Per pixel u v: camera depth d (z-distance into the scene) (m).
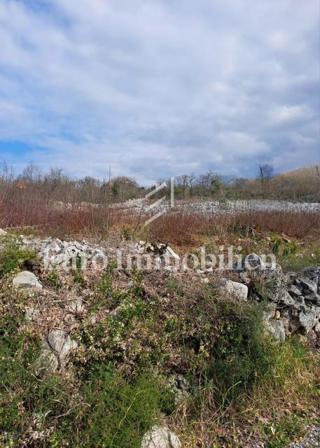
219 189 17.41
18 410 2.16
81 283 3.30
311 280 4.18
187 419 2.65
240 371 2.88
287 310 3.74
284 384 3.08
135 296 3.20
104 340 2.66
